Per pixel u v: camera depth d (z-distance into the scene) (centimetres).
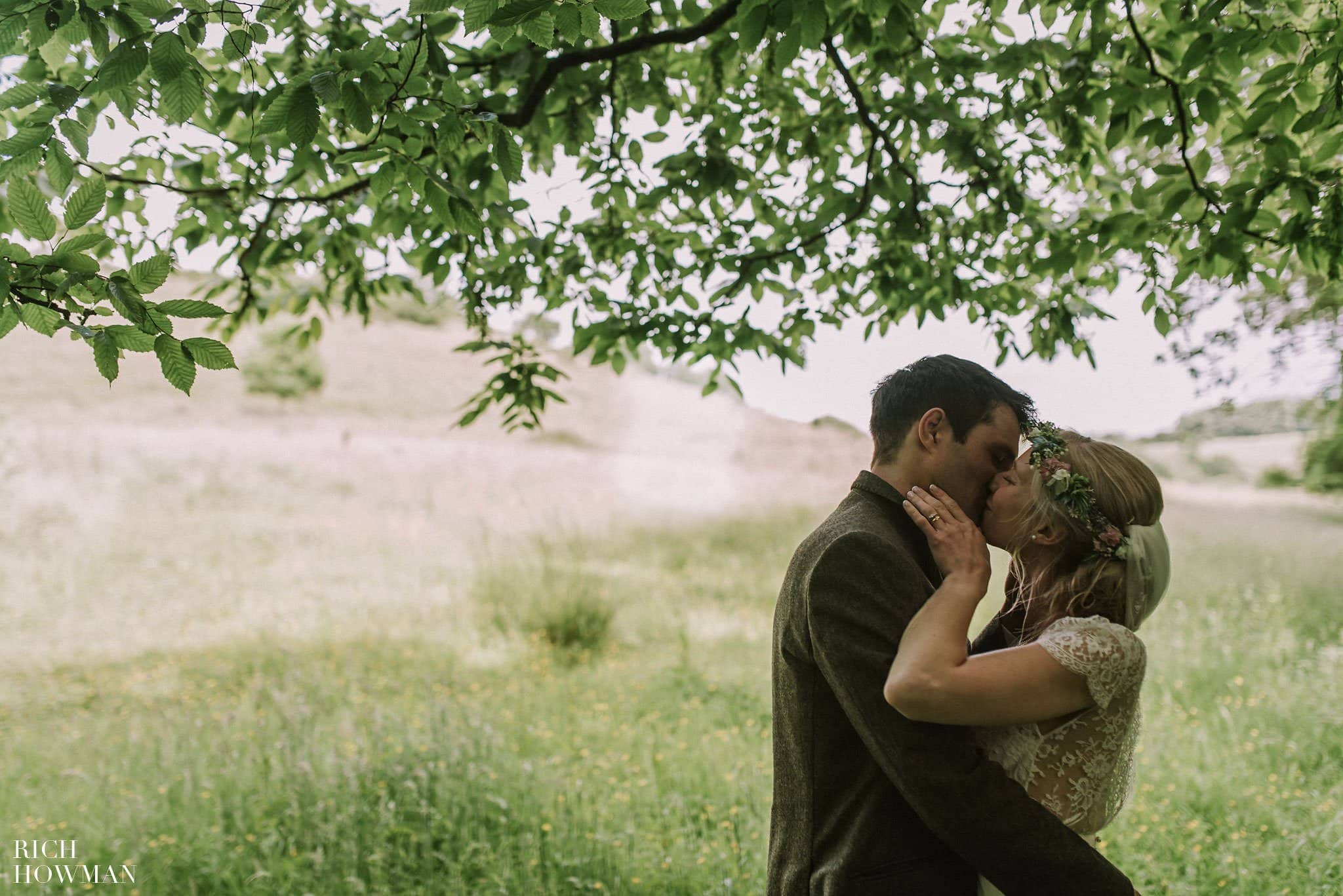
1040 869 135
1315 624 714
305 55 320
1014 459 163
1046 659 141
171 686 739
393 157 238
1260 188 291
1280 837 350
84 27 194
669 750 493
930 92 360
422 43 224
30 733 593
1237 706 499
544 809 391
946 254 414
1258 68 318
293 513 1975
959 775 136
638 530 1667
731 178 386
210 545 1575
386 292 443
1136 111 314
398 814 381
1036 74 364
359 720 505
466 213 243
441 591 1159
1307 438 1495
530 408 439
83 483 2027
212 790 410
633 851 357
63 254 162
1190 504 1812
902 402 165
